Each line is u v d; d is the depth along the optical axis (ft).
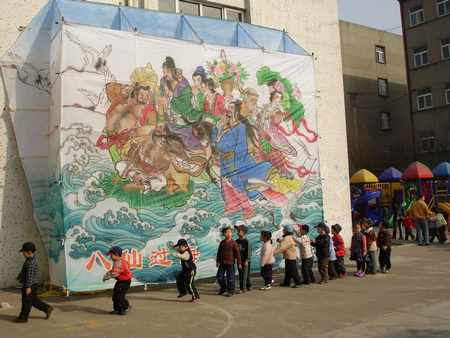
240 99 36.73
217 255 31.40
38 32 33.76
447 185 72.23
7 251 33.24
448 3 105.19
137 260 31.17
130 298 29.76
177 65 34.06
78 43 30.53
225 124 35.76
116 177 30.94
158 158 32.55
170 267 32.30
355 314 24.58
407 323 22.38
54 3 33.22
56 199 30.30
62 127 29.63
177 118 33.63
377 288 31.78
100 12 34.32
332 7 55.57
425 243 54.44
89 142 30.27
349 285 33.30
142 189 31.76
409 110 123.54
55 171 30.60
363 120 116.78
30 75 33.47
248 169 36.50
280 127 38.58
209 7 46.98
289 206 38.22
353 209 72.18
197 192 33.96
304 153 39.63
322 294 30.37
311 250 35.17
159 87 33.12
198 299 29.37
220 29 39.42
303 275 34.47
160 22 36.63
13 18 34.76
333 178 52.85
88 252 29.63
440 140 105.29
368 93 118.73
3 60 33.01
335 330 21.59
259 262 36.17
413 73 111.04
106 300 29.04
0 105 33.55
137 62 32.48
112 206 30.66
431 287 31.50
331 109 53.88
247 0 48.70
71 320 24.32
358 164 113.91
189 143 33.96
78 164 29.86
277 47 42.32
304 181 39.32
